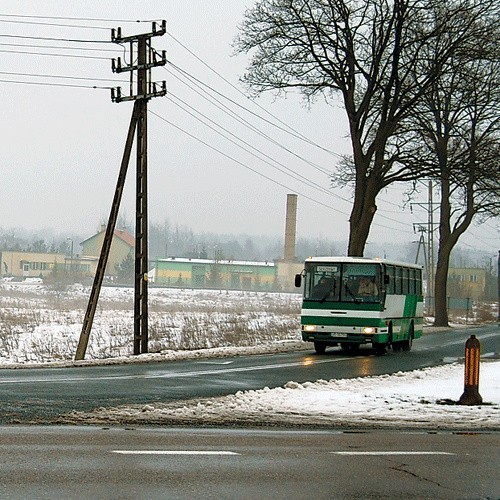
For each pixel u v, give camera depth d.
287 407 29.73
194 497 15.14
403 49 75.06
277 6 77.31
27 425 24.19
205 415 27.41
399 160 79.50
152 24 59.38
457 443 22.75
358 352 64.38
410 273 68.56
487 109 89.69
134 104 59.38
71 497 14.73
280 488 16.19
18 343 63.59
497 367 46.03
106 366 47.16
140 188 59.06
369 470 18.28
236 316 101.75
